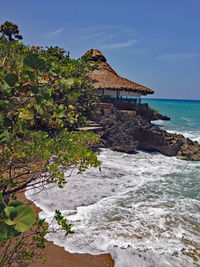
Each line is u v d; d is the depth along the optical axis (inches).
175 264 210.5
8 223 45.7
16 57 98.0
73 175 416.8
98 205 324.2
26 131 118.7
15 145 111.3
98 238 243.1
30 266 185.3
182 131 1224.2
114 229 262.4
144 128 708.0
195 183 445.4
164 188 410.0
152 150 705.6
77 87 595.5
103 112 762.8
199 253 227.6
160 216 300.0
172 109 3828.7
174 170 529.0
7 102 77.7
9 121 87.0
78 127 584.7
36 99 76.5
